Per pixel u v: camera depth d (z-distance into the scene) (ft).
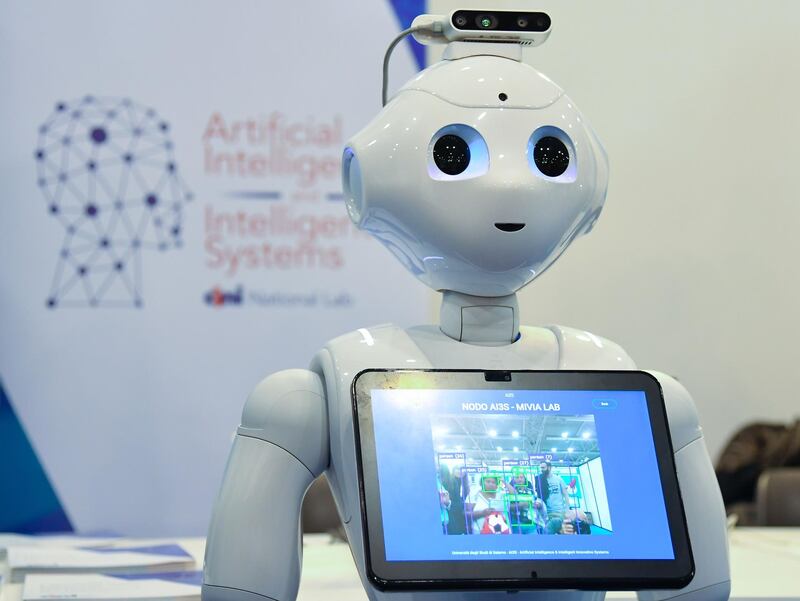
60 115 10.50
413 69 10.83
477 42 3.19
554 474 2.76
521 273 3.00
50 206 10.49
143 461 10.62
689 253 11.89
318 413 2.97
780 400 12.02
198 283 10.65
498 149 2.91
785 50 11.93
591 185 3.05
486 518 2.68
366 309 10.82
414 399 2.77
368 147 2.97
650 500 2.78
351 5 10.79
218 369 10.67
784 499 7.23
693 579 3.05
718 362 11.97
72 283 10.53
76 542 5.56
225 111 10.68
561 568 2.66
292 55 10.74
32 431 10.49
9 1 10.43
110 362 10.57
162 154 10.61
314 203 10.77
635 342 11.86
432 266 3.03
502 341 3.09
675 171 11.87
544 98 3.01
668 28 11.80
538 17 3.19
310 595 4.03
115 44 10.56
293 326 10.74
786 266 12.01
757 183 11.96
